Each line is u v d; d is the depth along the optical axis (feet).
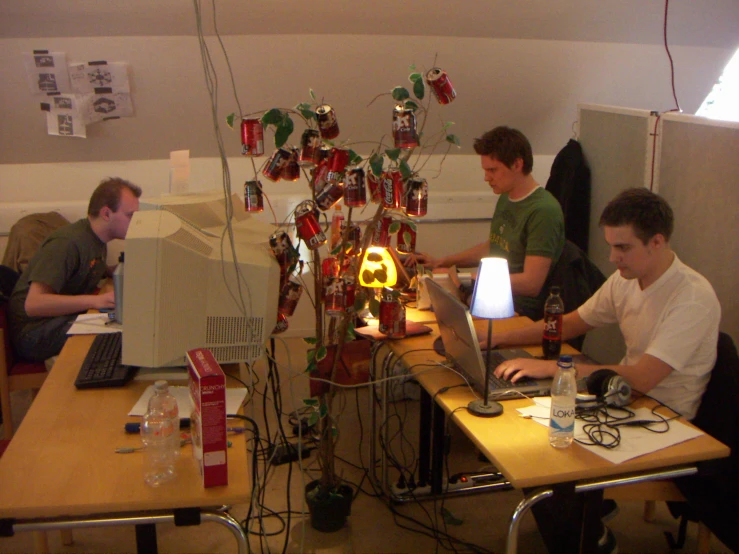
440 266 10.18
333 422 7.47
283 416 9.61
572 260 8.57
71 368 6.38
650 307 6.11
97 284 9.15
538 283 8.35
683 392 5.86
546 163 13.52
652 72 12.01
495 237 9.41
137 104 10.96
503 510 7.85
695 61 11.96
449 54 10.89
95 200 8.63
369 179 6.56
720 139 8.38
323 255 12.50
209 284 5.88
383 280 6.66
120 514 4.44
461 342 5.86
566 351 6.82
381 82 11.20
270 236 7.17
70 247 8.45
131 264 5.59
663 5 10.68
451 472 8.57
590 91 12.13
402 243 6.63
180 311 5.79
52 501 4.25
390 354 7.74
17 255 10.66
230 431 5.17
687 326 5.68
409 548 7.16
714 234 8.59
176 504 4.34
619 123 10.37
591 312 6.91
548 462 4.74
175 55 10.28
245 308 5.85
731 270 8.33
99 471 4.61
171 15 9.61
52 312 8.01
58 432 5.14
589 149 11.30
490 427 5.26
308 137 6.21
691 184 8.94
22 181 11.80
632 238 5.80
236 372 6.44
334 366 6.91
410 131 5.98
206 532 7.41
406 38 10.53
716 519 5.56
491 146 8.68
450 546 7.19
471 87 11.58
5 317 8.35
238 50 10.32
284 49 10.41
